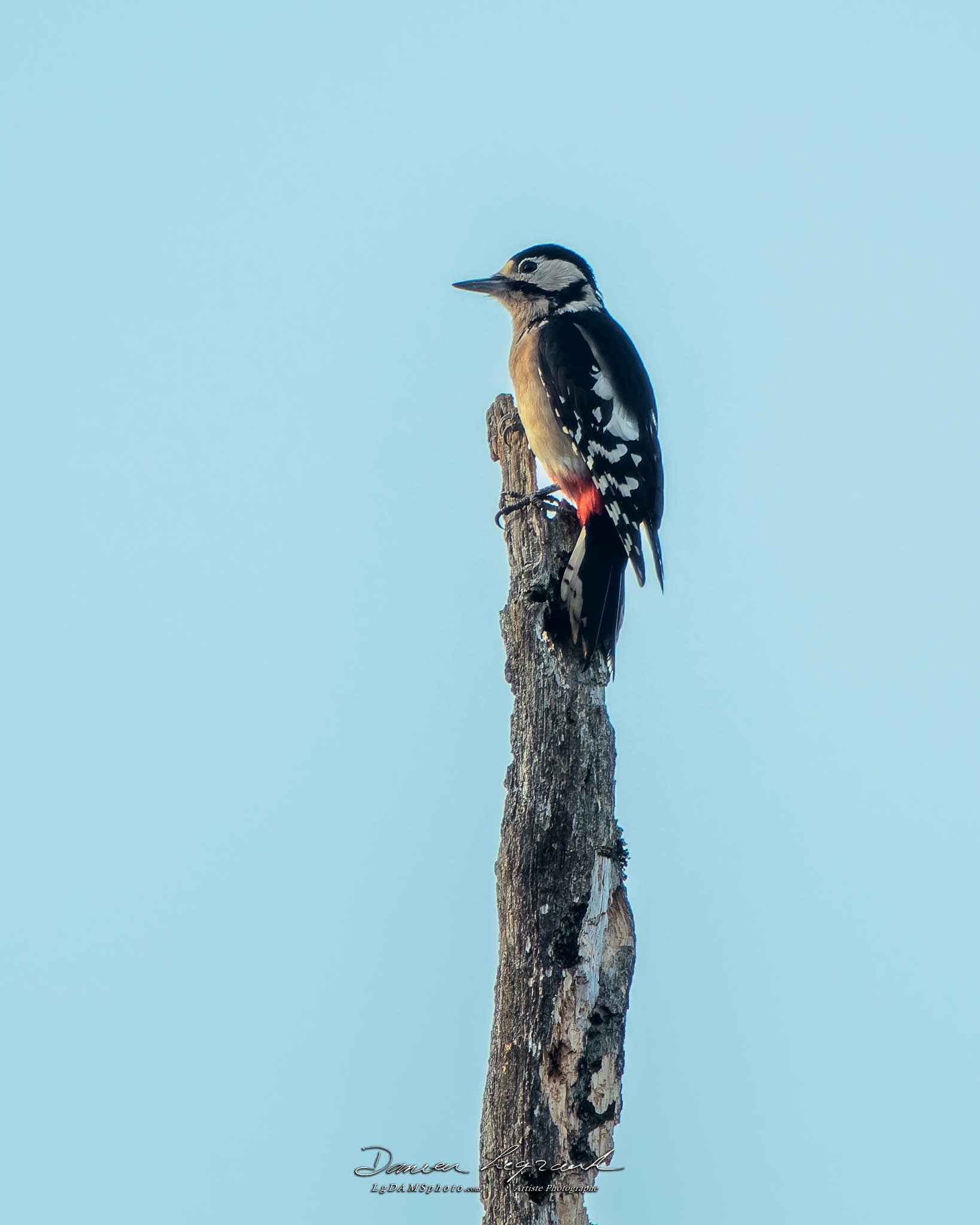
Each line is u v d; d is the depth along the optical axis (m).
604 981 10.09
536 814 10.20
